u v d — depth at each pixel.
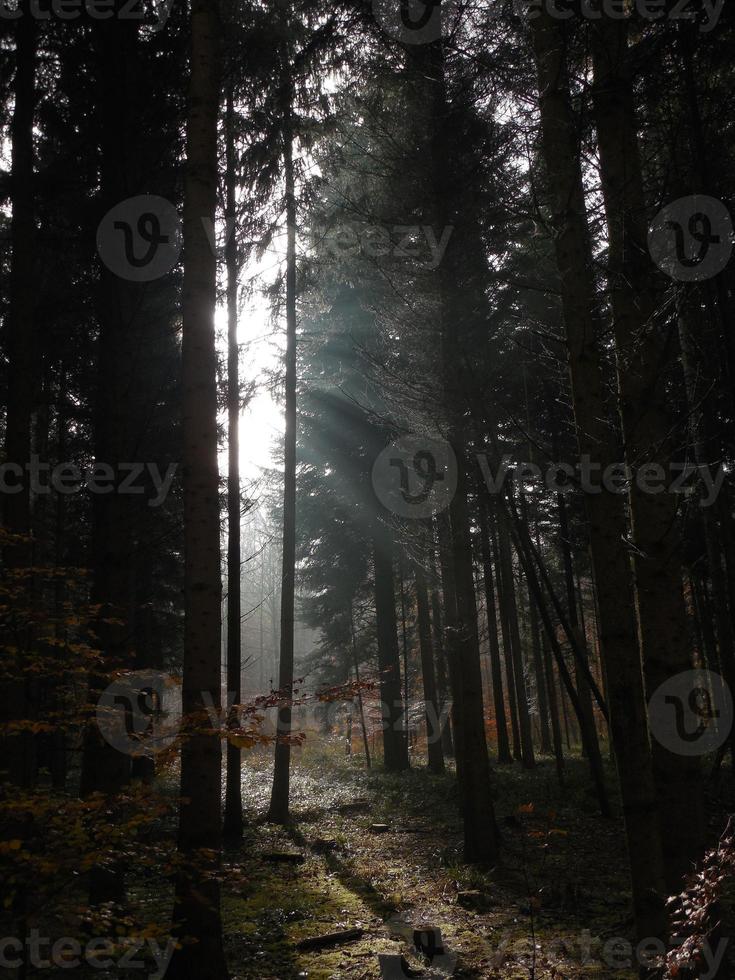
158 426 11.30
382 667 23.09
